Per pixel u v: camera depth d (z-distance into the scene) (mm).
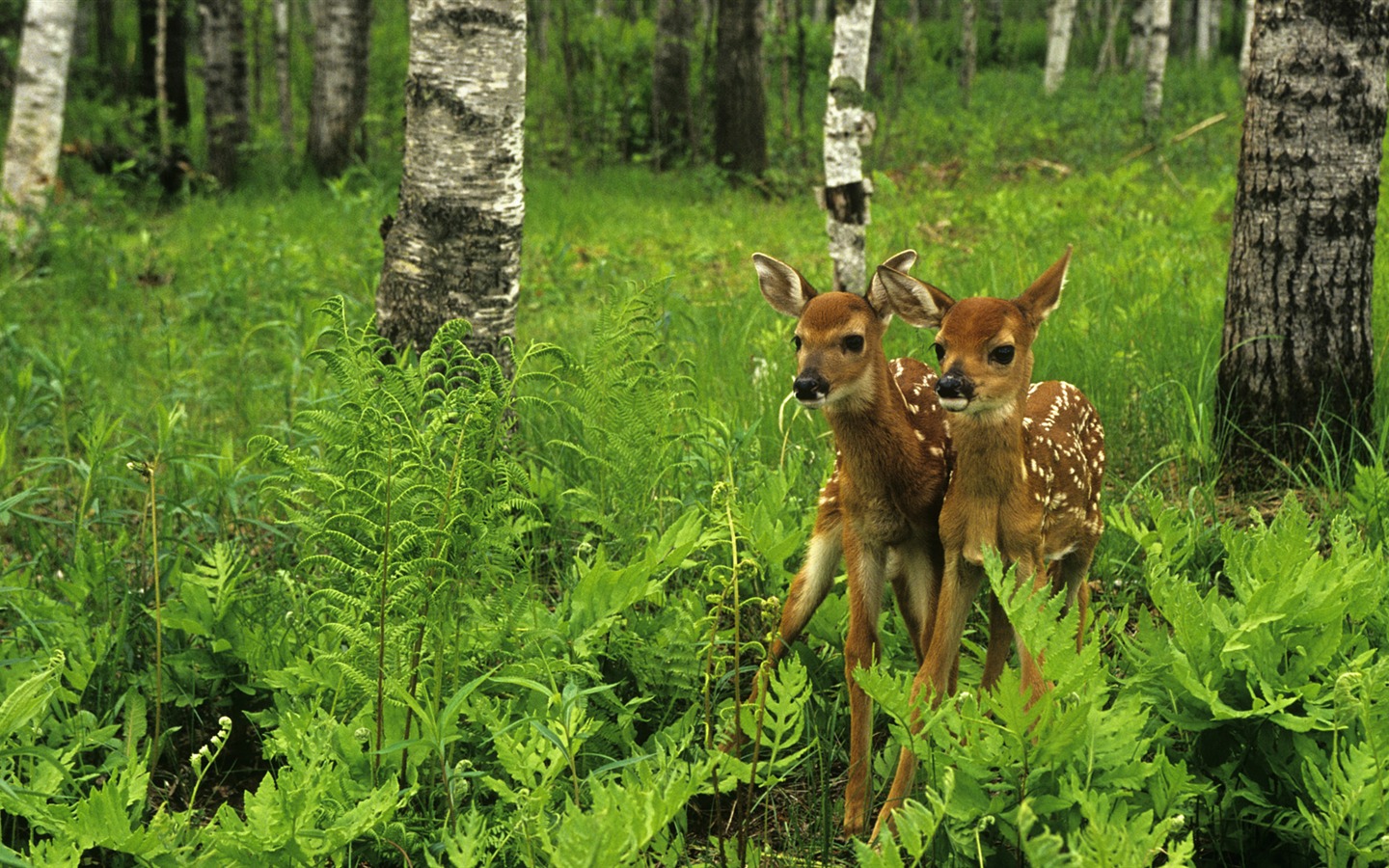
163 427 9008
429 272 9484
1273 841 5328
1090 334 11398
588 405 7773
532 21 46375
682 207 25078
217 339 15211
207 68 28219
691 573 7734
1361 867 4652
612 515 7934
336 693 5938
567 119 32906
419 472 5820
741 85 28312
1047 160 29234
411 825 5449
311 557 5723
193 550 8055
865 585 6145
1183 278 13859
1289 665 5441
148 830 5031
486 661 6238
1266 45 9156
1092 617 6832
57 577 8203
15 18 39625
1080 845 4512
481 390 6012
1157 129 31266
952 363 5637
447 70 9227
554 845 4930
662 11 32312
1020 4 80625
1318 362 9273
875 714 6594
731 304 14281
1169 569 6812
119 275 18359
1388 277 12625
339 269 17828
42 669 6180
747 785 6176
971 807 4754
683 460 8328
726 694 6715
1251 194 9344
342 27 28891
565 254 18609
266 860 4895
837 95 12117
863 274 12430
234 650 6984
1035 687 5453
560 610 6371
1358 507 7723
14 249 18672
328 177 28484
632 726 6195
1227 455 9602
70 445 11250
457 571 5875
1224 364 9664
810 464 9359
